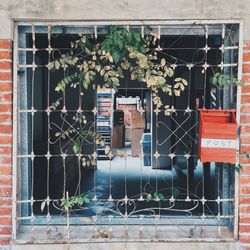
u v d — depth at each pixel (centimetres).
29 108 404
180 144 983
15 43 359
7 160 359
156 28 366
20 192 376
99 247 361
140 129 1134
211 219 384
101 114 1267
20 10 350
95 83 387
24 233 374
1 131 357
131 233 375
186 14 351
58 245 361
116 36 354
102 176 957
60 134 414
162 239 364
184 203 589
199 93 711
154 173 998
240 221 362
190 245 361
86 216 409
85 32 370
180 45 535
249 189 360
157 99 374
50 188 725
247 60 355
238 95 357
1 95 355
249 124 357
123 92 1121
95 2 350
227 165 380
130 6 350
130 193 750
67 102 827
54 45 500
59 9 350
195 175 867
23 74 376
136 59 359
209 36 405
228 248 361
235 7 350
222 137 346
